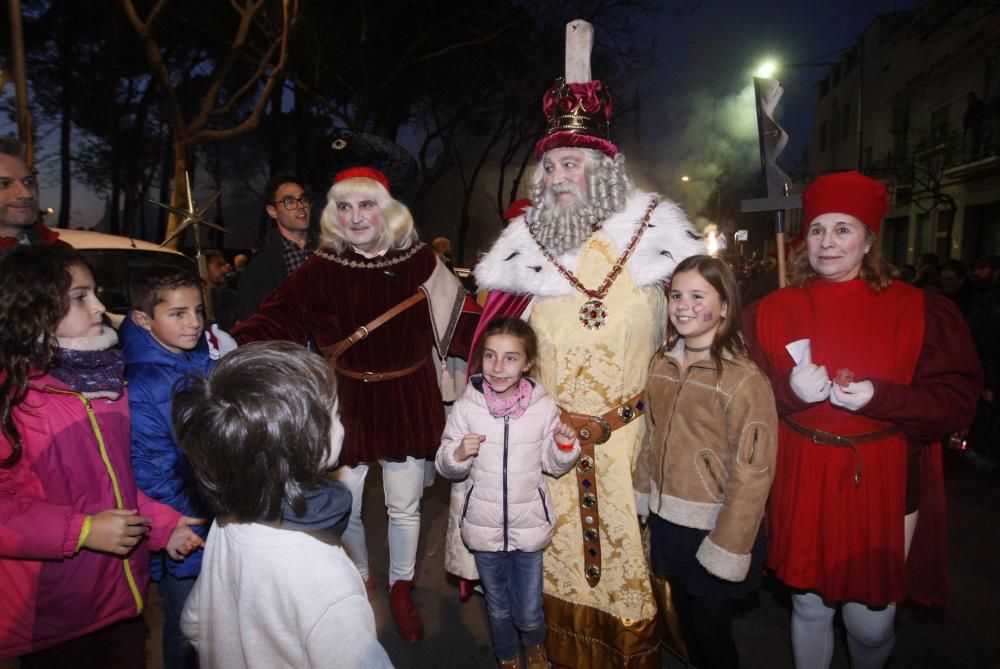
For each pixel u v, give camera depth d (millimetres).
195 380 1479
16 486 1811
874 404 2039
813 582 2205
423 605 3408
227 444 1352
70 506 1863
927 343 2131
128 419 2059
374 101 18812
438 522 4434
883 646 2301
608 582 2557
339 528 1504
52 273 1823
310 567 1418
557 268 2646
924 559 2332
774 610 3385
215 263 6605
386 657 1397
